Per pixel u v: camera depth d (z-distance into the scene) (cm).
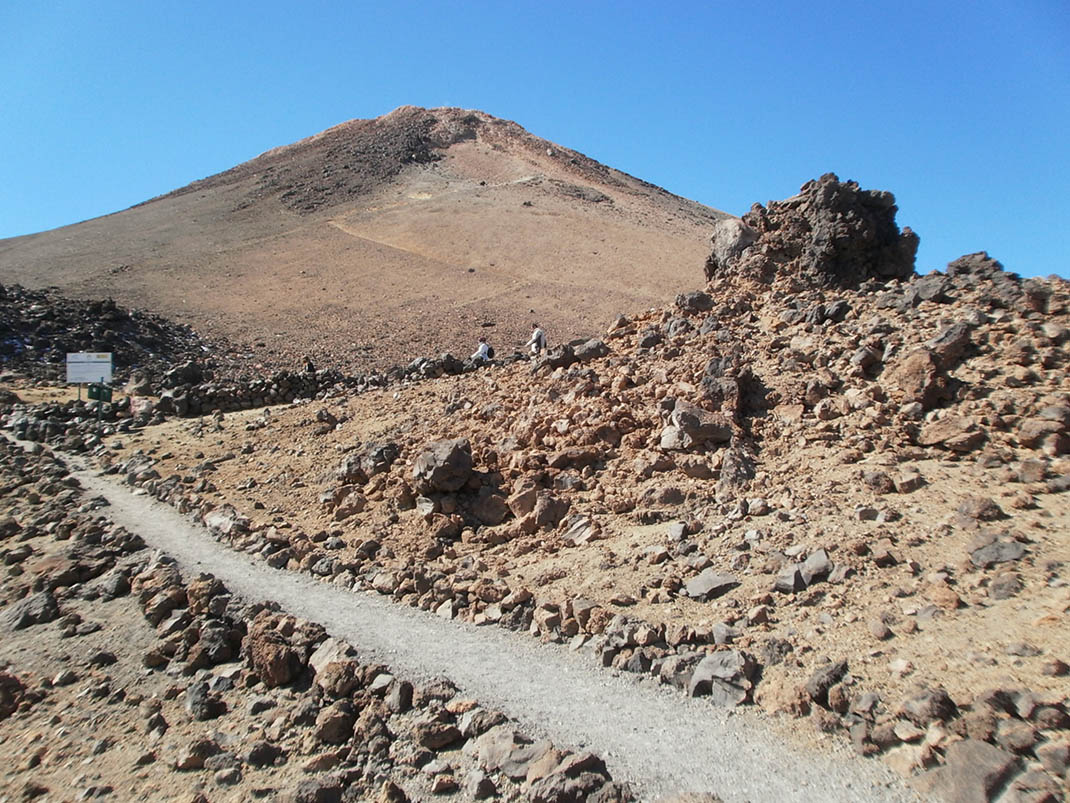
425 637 918
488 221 9706
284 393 2342
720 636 807
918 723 640
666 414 1301
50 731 827
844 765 628
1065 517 877
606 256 8606
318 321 5969
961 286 1516
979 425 1109
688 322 1700
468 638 912
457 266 8094
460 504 1255
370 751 714
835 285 1736
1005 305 1405
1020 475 981
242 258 8006
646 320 1902
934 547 880
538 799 623
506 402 1608
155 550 1255
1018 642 691
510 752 678
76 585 1171
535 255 8519
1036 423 1053
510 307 6694
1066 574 775
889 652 732
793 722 689
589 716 733
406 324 5997
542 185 12000
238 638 953
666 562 984
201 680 885
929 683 677
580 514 1145
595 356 1722
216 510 1398
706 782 629
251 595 1061
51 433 2066
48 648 1006
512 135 15712
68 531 1370
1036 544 834
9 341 3422
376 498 1336
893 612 786
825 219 1773
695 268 8262
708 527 1041
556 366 1744
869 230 1722
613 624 859
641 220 10969
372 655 870
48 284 6316
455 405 1692
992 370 1223
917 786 593
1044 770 568
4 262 7381
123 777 730
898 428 1162
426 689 789
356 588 1077
